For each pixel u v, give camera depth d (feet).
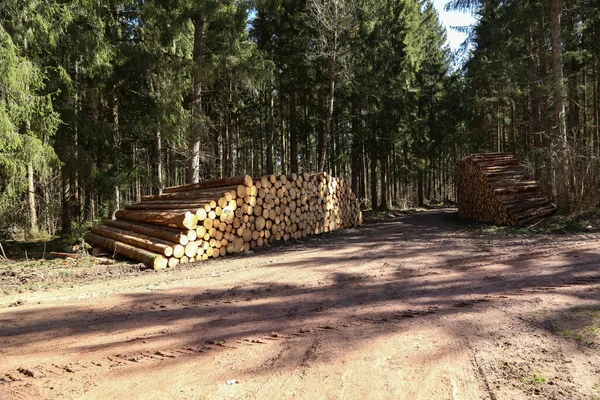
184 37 54.75
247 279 21.83
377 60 78.95
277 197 37.65
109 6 46.50
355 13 61.36
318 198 44.16
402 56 86.17
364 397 8.50
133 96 53.26
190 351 11.62
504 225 43.52
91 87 48.44
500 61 64.75
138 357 11.30
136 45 46.93
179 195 37.81
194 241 29.78
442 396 8.39
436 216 71.51
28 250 39.19
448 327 12.53
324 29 60.64
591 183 40.81
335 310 15.29
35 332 13.91
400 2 85.30
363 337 12.08
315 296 17.60
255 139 99.55
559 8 43.09
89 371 10.41
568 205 41.14
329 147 91.09
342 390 8.84
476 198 55.42
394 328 12.74
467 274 20.27
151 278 23.84
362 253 29.25
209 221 30.81
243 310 15.89
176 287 20.65
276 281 20.97
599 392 8.17
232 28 53.06
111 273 25.85
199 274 24.36
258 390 9.02
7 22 33.50
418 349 10.92
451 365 9.85
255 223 35.06
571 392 8.22
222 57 49.44
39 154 32.04
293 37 67.10
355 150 84.58
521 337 11.32
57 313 16.33
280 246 36.01
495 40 58.39
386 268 23.09
